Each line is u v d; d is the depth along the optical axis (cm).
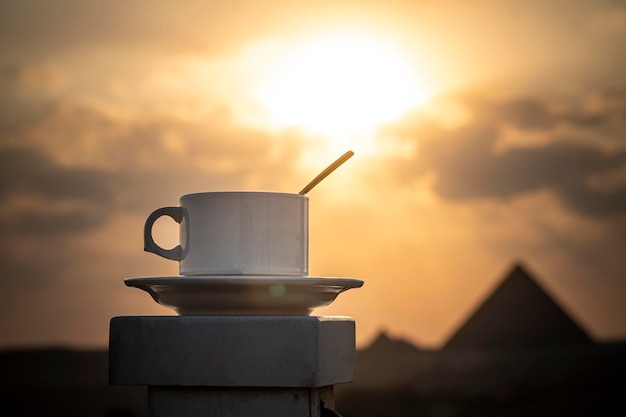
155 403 152
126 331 152
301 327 147
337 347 157
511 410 4462
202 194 160
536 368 5191
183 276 154
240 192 158
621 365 5016
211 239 158
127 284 160
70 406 4262
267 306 154
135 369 151
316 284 151
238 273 157
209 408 150
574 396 4525
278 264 158
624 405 4616
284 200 160
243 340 148
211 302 153
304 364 146
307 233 164
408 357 5294
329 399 160
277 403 148
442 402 4581
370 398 4619
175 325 150
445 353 5462
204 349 149
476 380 4872
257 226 158
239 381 147
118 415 3566
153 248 163
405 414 4434
